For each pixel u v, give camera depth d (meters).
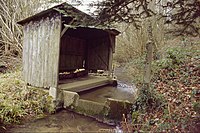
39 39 6.13
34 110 5.39
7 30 10.95
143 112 4.41
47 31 5.92
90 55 9.27
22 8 11.17
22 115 5.01
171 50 7.69
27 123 4.73
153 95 4.56
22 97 5.63
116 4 3.25
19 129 4.38
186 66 6.43
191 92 4.64
